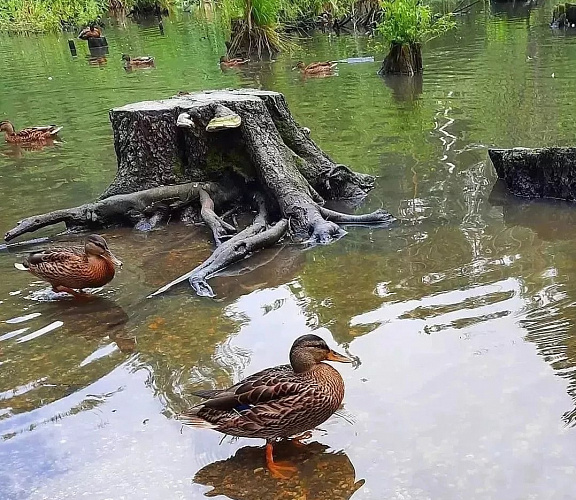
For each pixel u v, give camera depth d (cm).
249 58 758
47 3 1352
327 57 722
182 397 156
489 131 380
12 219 300
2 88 663
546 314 178
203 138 302
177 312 201
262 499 122
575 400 140
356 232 259
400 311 187
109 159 390
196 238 273
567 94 448
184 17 1391
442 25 684
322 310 193
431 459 127
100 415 151
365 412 142
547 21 844
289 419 129
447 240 240
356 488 122
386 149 364
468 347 165
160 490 126
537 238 236
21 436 145
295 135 317
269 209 293
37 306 213
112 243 272
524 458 125
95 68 759
